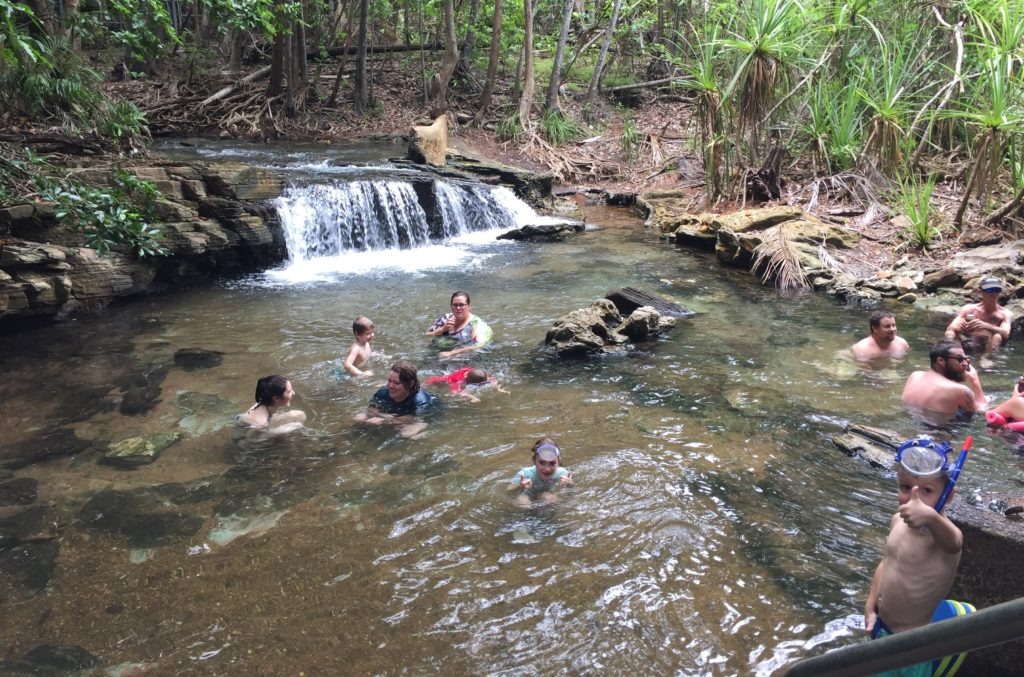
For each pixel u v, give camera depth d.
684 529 4.67
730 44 14.23
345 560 4.40
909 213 11.88
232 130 21.70
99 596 4.09
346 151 19.50
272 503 5.04
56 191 7.96
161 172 11.23
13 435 6.09
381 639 3.74
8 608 3.99
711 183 15.51
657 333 8.66
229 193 11.81
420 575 4.25
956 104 13.98
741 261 12.07
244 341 8.40
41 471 5.49
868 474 5.41
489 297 10.24
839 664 1.69
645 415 6.43
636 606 3.98
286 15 19.17
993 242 11.43
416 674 3.51
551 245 13.84
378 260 12.71
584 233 14.95
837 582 4.17
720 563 4.35
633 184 19.56
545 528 4.71
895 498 5.08
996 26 13.43
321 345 8.25
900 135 13.88
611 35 24.03
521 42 25.53
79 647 3.70
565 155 20.97
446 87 22.62
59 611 3.96
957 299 10.08
